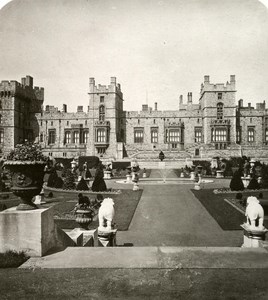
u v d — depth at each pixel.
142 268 9.73
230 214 25.47
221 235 20.45
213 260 10.38
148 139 92.69
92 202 28.59
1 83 84.88
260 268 9.76
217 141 85.62
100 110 90.44
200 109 92.81
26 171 10.48
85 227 15.55
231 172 56.16
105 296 8.10
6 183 38.94
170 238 20.02
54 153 89.94
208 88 86.69
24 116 90.94
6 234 10.41
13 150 10.80
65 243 12.55
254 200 14.41
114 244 16.16
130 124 93.62
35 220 10.37
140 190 38.03
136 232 21.48
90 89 90.69
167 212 27.02
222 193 35.09
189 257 10.62
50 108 96.06
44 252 10.62
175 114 91.94
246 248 11.55
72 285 8.66
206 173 60.25
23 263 9.91
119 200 32.06
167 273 9.41
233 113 85.94
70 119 93.44
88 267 9.77
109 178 55.44
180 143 90.81
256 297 8.05
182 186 41.88
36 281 8.84
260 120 87.44
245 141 87.50
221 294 8.23
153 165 75.62
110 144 89.69
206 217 25.16
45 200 31.75
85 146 90.62
